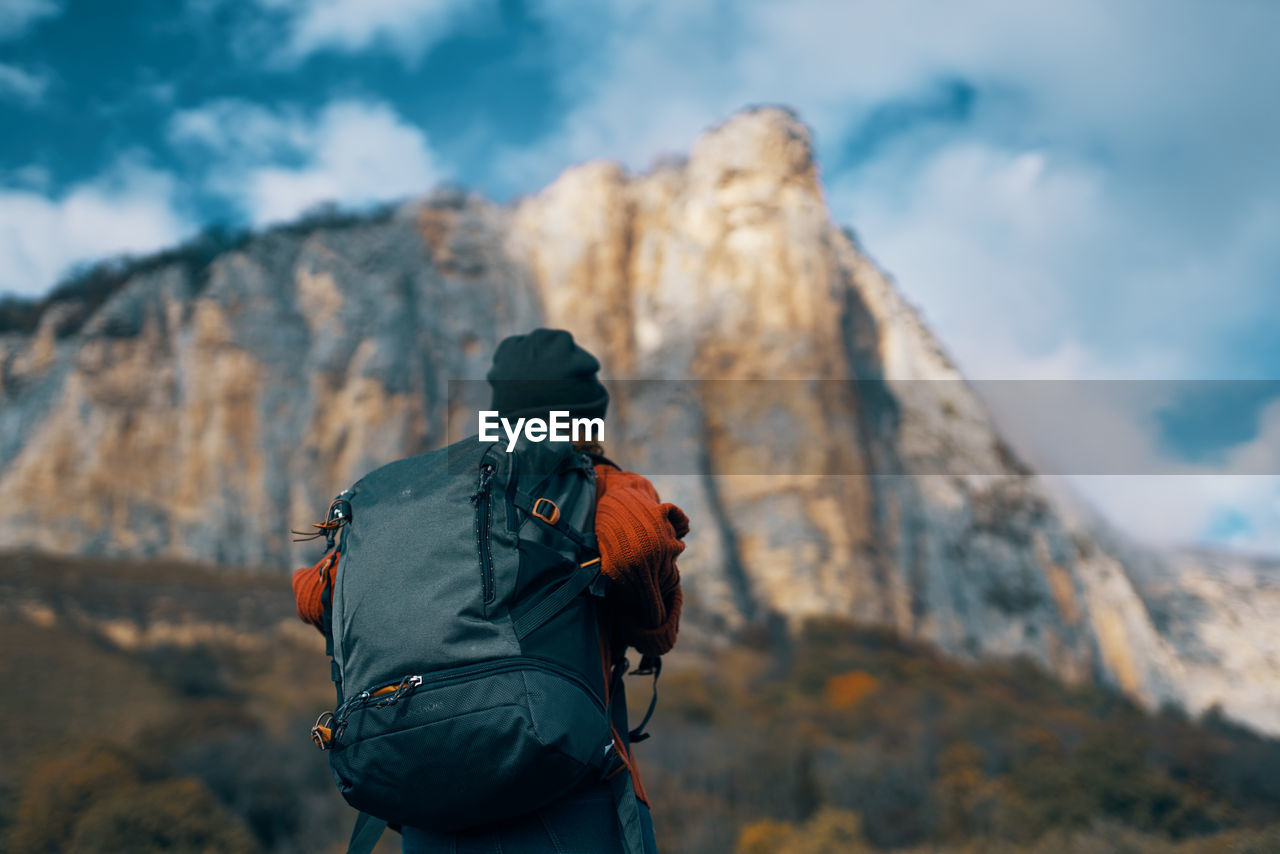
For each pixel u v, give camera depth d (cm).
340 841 2370
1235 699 6412
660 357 7131
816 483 6412
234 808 2428
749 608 5872
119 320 6419
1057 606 6438
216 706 3897
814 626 5566
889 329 7831
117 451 6009
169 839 2106
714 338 7112
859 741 3675
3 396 6228
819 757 3028
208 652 4678
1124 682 6356
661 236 7769
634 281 7731
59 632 4538
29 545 5522
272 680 4500
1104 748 2127
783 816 2522
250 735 3269
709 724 3716
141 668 4322
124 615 4906
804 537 6106
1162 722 5075
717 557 5991
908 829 2273
